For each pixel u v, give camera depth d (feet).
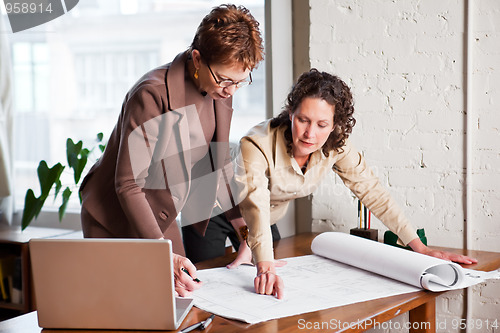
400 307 4.51
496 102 6.95
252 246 5.32
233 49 4.63
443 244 7.34
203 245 7.00
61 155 10.64
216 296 4.64
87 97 10.34
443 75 7.15
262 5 8.48
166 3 9.60
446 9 7.07
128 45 9.95
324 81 5.50
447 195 7.26
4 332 3.95
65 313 3.91
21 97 10.69
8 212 10.61
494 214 7.07
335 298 4.62
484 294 7.14
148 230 4.83
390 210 6.37
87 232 5.58
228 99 5.91
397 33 7.33
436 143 7.26
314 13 7.72
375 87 7.50
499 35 6.86
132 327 3.88
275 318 4.14
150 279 3.78
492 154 7.02
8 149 10.68
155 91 5.00
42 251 3.82
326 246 5.97
